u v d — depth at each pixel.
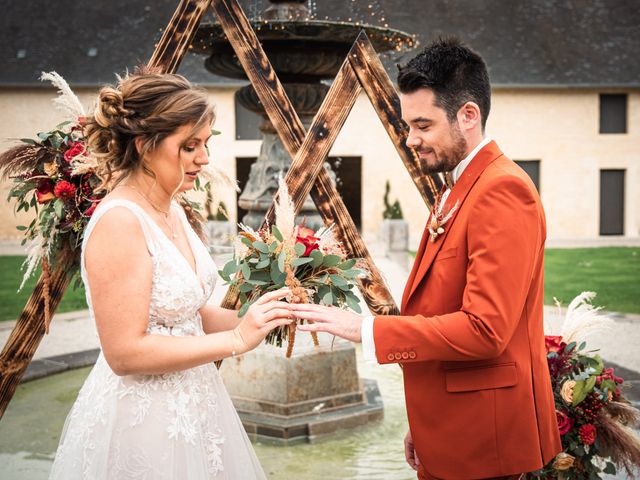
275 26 3.80
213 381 2.18
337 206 2.74
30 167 2.64
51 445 4.03
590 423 2.52
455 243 1.94
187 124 1.90
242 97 4.50
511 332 1.82
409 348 1.86
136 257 1.85
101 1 20.92
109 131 1.92
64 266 2.67
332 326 1.93
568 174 20.97
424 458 2.05
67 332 7.05
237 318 2.28
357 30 3.87
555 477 2.49
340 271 2.08
